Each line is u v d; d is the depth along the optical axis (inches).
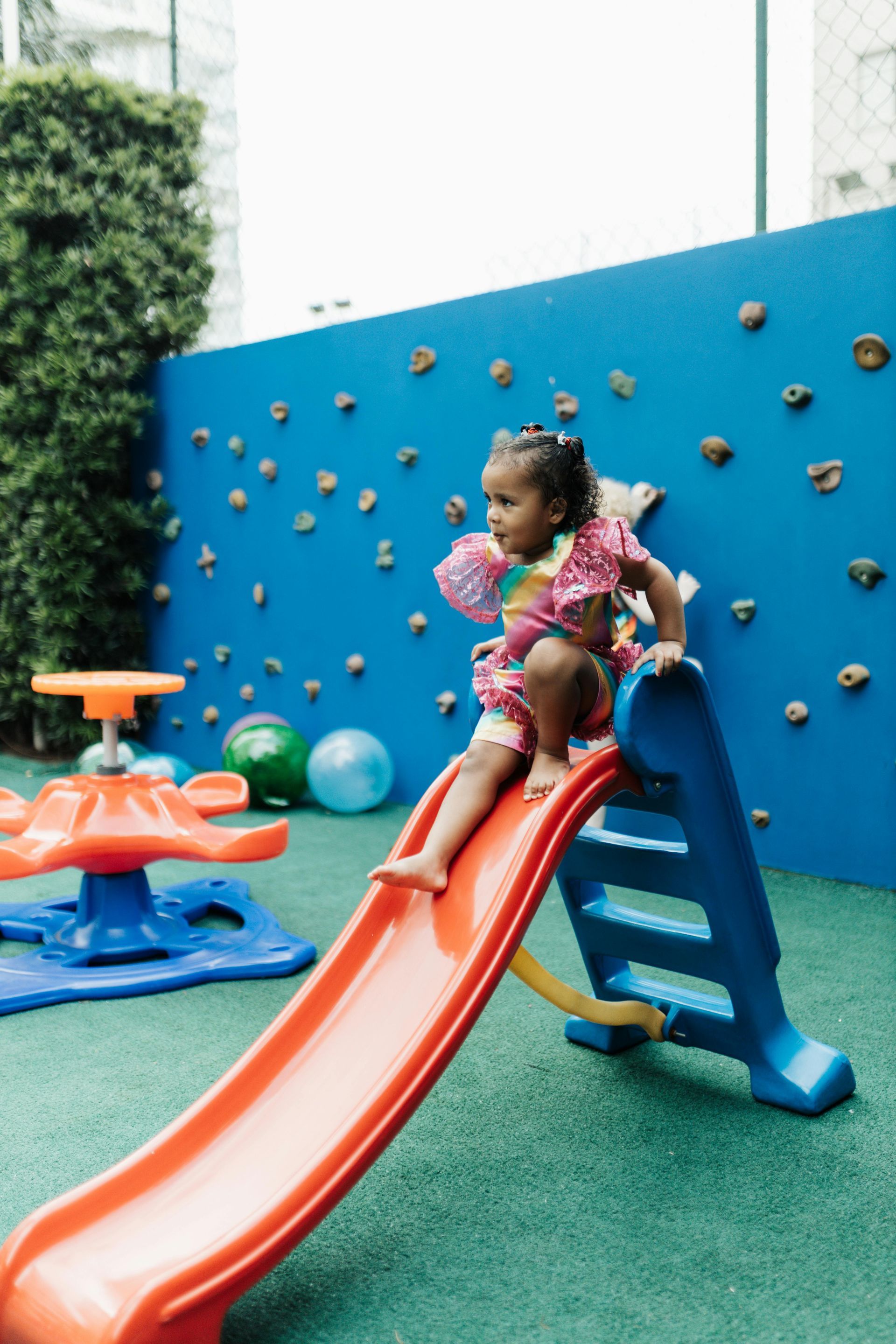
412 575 215.8
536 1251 72.2
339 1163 63.2
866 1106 92.5
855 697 157.0
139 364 263.6
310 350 229.9
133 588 268.5
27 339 255.1
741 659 168.2
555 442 81.9
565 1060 102.8
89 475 266.8
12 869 117.6
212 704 263.3
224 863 175.5
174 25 285.7
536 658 80.5
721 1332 63.6
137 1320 54.8
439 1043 68.0
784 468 161.6
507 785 86.3
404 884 79.4
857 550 155.3
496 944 72.1
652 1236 73.7
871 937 135.5
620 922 98.7
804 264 157.5
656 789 85.3
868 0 170.4
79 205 252.5
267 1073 72.7
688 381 171.2
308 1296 67.9
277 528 242.2
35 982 118.1
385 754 211.6
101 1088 96.3
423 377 209.5
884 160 172.2
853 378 154.0
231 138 275.1
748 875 90.9
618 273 178.2
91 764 209.5
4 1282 59.9
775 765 165.8
